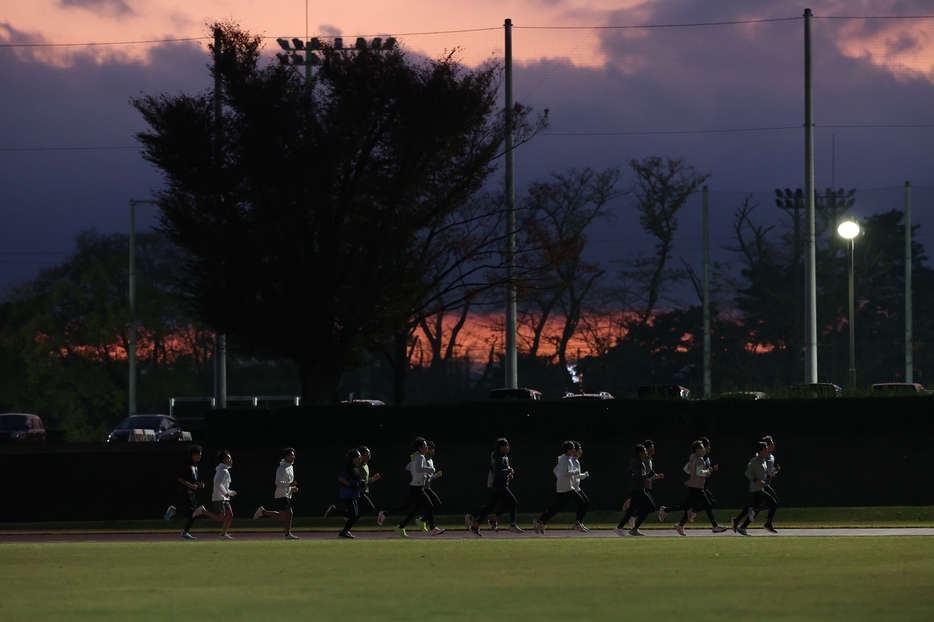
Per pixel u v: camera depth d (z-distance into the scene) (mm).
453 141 68062
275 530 49312
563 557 27609
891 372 116062
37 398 121000
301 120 63812
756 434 61844
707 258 116250
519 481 60156
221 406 72438
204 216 66125
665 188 115625
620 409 62688
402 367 89000
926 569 23031
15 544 39031
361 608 17188
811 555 27406
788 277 116188
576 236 91688
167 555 30156
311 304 65562
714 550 29781
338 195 66750
